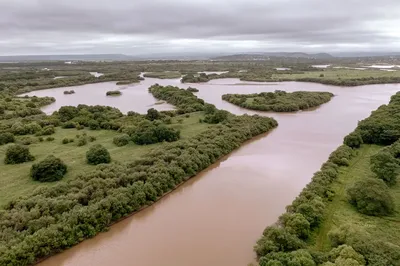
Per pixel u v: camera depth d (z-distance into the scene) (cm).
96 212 3991
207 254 3581
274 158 6381
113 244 3800
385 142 6631
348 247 2972
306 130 8419
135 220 4288
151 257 3566
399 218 3841
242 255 3541
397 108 8269
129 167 5197
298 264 2864
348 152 5944
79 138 7062
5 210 3928
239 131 7500
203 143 6462
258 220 4203
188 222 4209
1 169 5362
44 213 3884
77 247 3716
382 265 2780
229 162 6212
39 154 6078
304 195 4284
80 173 4988
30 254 3334
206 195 4909
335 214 3984
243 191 5006
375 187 4041
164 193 4909
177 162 5441
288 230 3500
